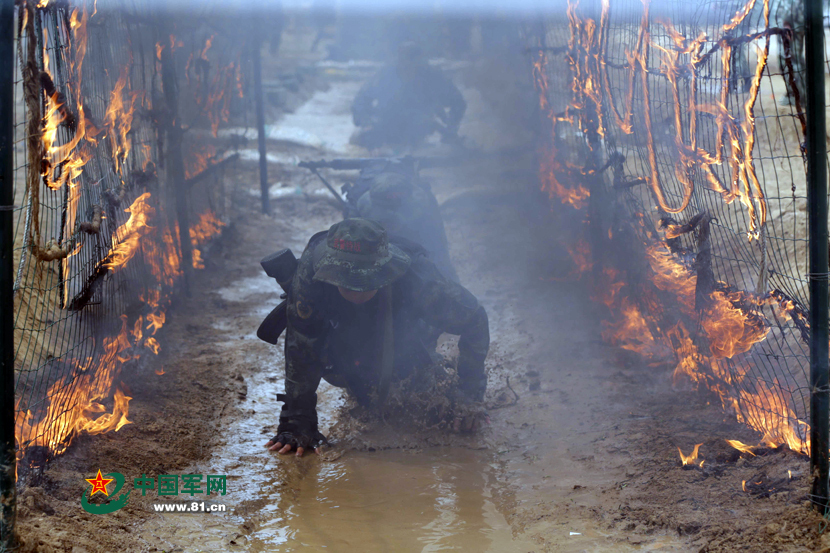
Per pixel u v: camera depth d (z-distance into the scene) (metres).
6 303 2.88
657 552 3.21
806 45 3.04
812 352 3.19
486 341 4.86
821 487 3.19
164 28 7.03
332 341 4.82
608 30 5.08
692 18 4.10
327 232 4.64
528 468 4.35
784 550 3.01
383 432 4.90
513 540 3.52
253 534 3.61
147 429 4.63
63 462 3.96
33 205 3.21
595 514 3.63
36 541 3.00
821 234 3.12
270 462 4.45
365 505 3.93
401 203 6.23
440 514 3.81
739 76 3.63
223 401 5.37
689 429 4.45
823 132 3.08
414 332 5.00
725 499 3.55
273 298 8.12
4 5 2.79
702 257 4.28
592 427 4.76
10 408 2.91
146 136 6.20
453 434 4.85
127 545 3.28
